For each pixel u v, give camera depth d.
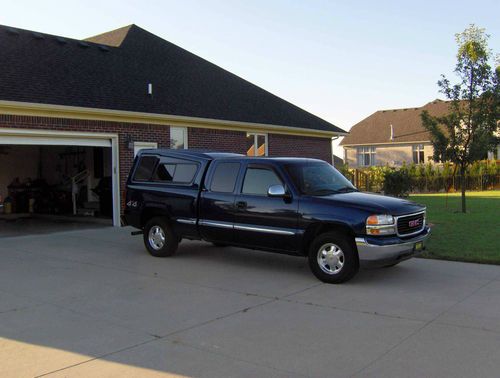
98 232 13.30
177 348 4.90
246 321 5.75
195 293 7.03
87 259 9.56
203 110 16.72
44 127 12.32
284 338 5.17
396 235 7.38
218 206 8.78
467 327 5.46
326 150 23.31
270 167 8.33
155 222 9.74
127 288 7.32
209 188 9.00
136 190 10.10
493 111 15.76
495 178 33.56
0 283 7.62
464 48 15.81
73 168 19.69
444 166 33.22
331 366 4.43
